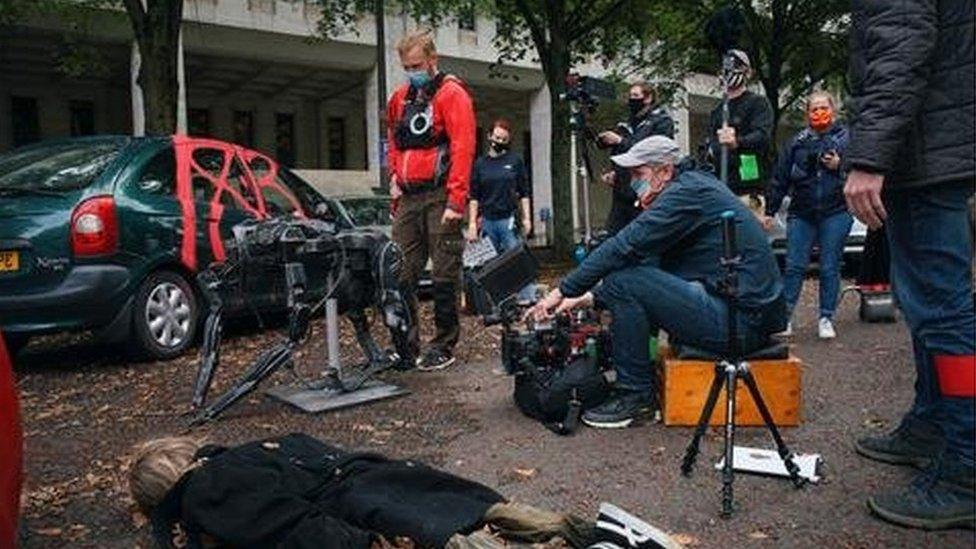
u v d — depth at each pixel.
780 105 32.94
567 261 19.59
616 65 25.89
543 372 5.20
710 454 4.62
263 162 9.18
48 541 3.87
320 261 5.99
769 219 7.72
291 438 3.31
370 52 27.69
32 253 6.96
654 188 5.11
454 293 6.80
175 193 7.86
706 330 4.87
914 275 3.54
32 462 4.92
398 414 5.56
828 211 7.53
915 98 3.25
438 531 2.91
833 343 7.50
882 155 3.26
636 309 5.00
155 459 3.11
